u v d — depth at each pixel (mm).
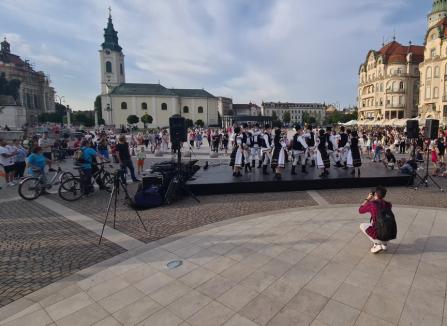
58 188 10062
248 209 7957
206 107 98000
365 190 10234
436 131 10398
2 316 3539
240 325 3291
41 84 96688
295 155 11492
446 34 44438
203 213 7625
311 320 3344
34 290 4125
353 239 5605
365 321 3311
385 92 60062
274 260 4801
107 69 88938
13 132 27500
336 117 88250
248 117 98375
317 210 7605
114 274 4480
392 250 5102
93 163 10219
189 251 5227
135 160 19906
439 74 45375
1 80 65500
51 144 18750
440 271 4375
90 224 6902
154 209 8047
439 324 3242
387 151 13492
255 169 12805
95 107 92500
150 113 90000
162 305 3688
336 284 4062
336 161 13141
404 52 59594
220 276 4340
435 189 10219
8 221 7156
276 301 3707
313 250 5145
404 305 3580
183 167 10242
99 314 3545
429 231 5984
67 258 5137
